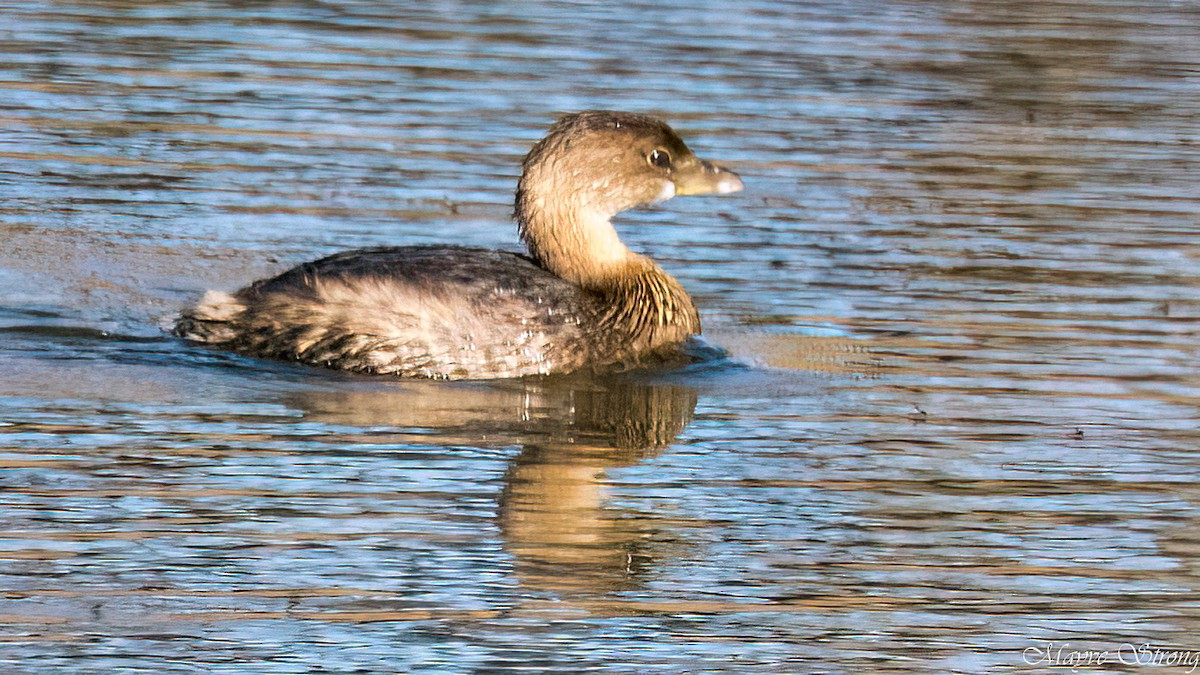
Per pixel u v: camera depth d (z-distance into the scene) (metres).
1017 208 18.03
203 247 15.90
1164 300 15.65
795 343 14.55
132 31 22.88
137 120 19.42
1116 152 20.00
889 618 10.09
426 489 11.46
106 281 14.93
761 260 16.39
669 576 10.45
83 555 10.38
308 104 20.25
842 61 22.98
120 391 12.84
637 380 13.66
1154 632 10.00
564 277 14.33
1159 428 12.89
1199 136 20.67
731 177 14.77
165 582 10.12
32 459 11.60
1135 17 25.73
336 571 10.35
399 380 13.35
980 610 10.20
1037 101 21.81
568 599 10.20
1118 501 11.64
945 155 19.61
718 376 13.83
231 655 9.39
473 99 20.67
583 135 14.31
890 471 12.04
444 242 16.39
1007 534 11.14
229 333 13.73
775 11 25.39
